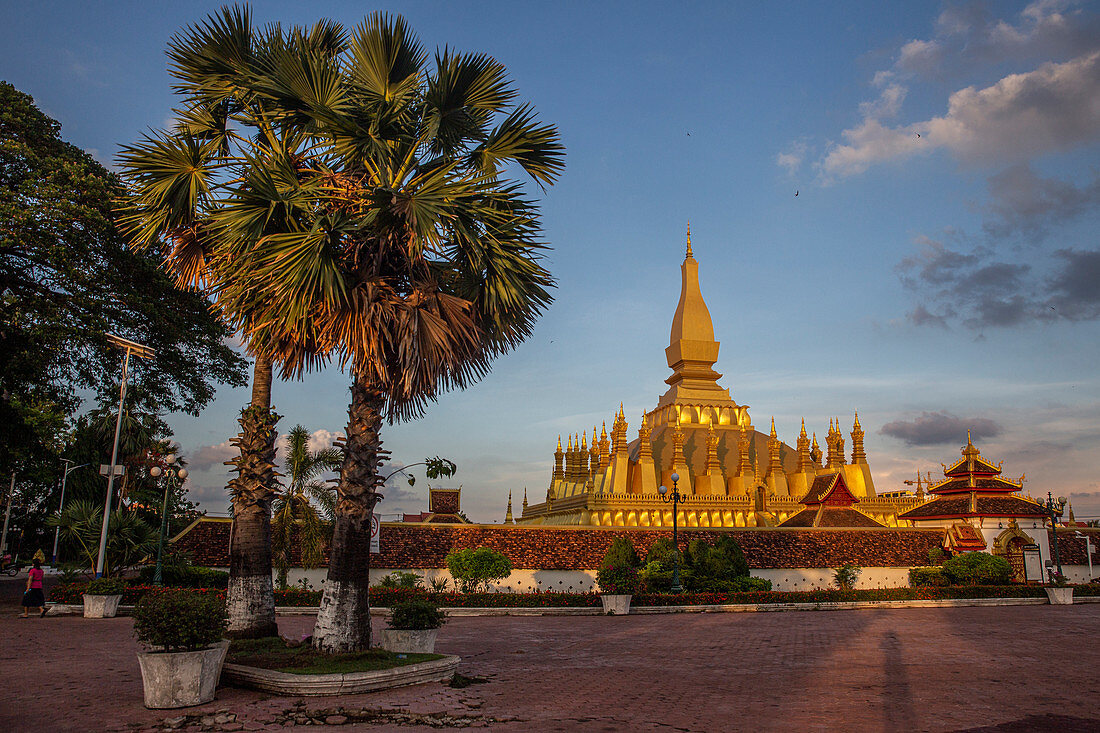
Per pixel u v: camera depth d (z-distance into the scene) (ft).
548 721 34.88
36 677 43.60
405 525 111.14
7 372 91.04
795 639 68.03
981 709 38.34
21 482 169.17
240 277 45.32
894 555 128.16
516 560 110.63
